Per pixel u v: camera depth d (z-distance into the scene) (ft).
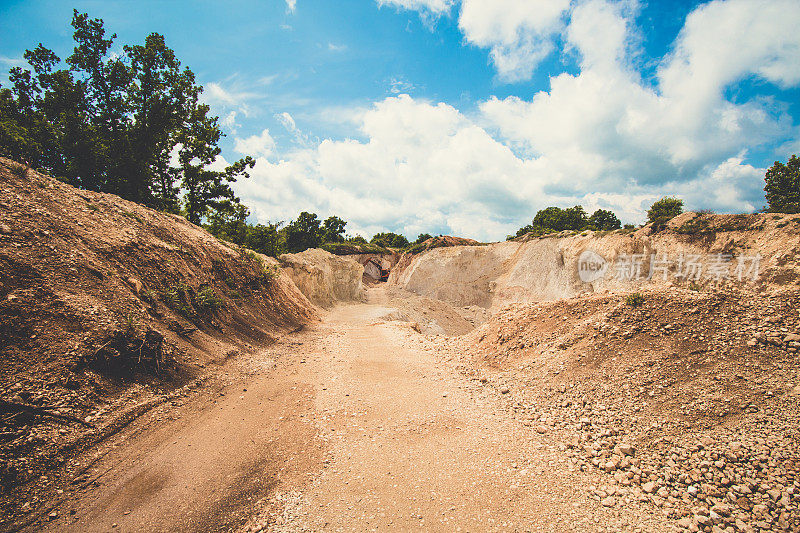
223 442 19.67
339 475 17.10
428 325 106.93
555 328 33.76
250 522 13.82
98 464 16.38
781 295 25.46
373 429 22.06
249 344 37.83
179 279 35.86
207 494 15.38
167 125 60.03
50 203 28.96
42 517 13.28
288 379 30.58
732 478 15.10
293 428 21.88
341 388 29.30
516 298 126.31
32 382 17.40
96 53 55.31
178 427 20.59
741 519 13.26
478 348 38.93
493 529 13.43
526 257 133.28
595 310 32.81
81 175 49.42
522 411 24.26
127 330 23.57
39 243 24.21
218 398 24.99
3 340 18.04
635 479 16.08
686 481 15.52
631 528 13.33
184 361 27.04
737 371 20.84
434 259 161.58
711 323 25.23
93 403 19.03
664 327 26.58
